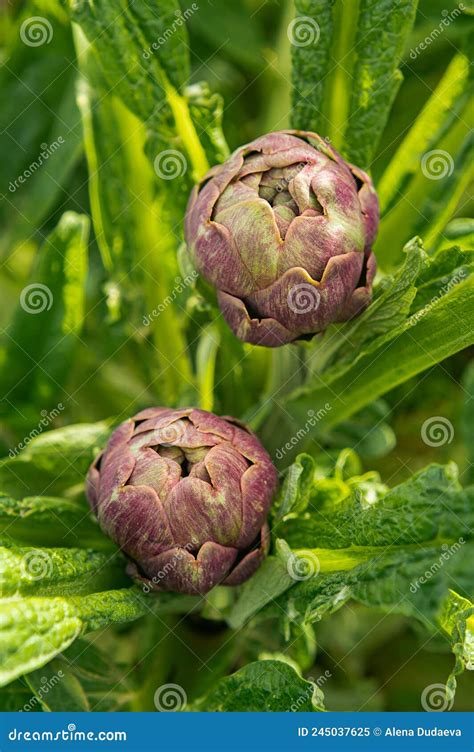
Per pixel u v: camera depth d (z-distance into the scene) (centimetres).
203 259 71
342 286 70
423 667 93
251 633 83
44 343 87
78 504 82
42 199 94
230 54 96
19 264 96
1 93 97
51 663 78
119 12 77
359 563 75
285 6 93
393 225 82
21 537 77
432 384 94
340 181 70
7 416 88
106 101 83
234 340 80
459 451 94
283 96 94
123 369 92
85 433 83
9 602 69
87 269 96
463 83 80
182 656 82
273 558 73
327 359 76
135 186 85
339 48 77
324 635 91
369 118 78
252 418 80
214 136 80
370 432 87
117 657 87
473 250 72
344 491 78
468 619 72
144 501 71
